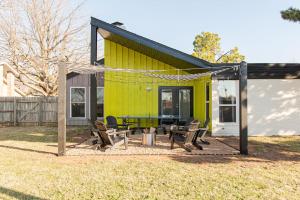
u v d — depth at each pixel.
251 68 11.48
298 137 10.92
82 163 6.26
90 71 9.85
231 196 4.15
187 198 4.08
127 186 4.61
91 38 11.17
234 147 8.39
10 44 20.86
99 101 16.55
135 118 12.70
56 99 17.62
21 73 21.23
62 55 21.92
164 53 10.88
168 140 10.11
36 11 21.02
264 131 11.48
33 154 7.34
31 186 4.59
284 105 11.54
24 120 17.41
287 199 4.04
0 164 6.12
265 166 5.98
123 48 13.44
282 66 11.51
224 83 11.23
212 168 5.80
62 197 4.11
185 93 13.74
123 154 7.33
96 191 4.37
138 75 13.48
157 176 5.20
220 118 11.25
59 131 7.16
